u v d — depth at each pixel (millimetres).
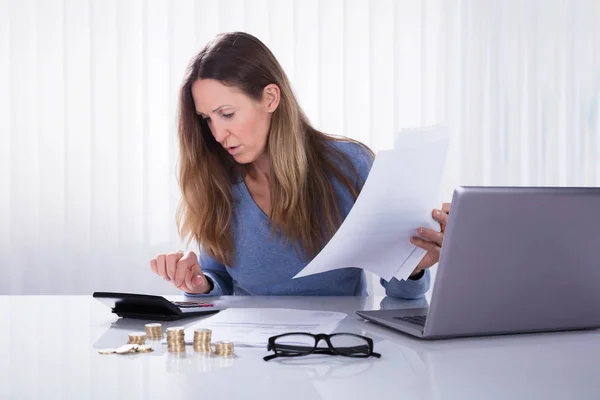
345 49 2961
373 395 660
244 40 1463
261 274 1597
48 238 2875
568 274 914
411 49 3020
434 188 1079
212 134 1544
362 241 1127
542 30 3145
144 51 2857
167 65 2887
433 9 3039
